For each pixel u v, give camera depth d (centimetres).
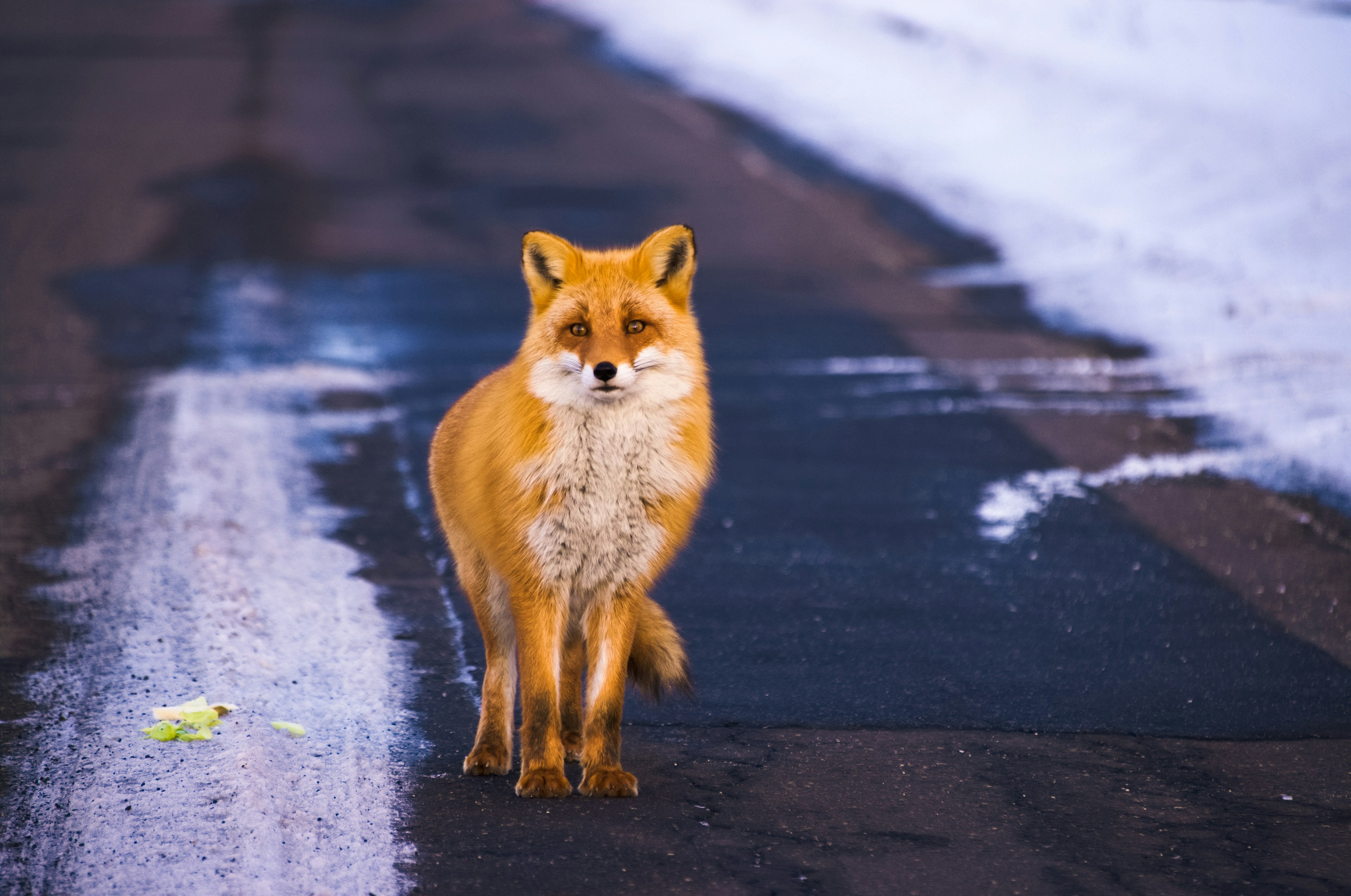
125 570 1455
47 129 4275
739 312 2708
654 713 1210
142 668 1228
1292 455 1927
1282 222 3103
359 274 2912
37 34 6100
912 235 3369
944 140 4275
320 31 6359
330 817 990
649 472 1051
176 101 4750
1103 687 1277
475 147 4162
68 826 955
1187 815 1029
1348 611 1458
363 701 1206
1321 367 2275
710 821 1001
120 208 3375
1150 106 3994
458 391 2188
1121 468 1905
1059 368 2377
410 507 1716
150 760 1052
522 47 6009
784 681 1280
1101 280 2914
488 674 1120
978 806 1036
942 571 1566
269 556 1520
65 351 2308
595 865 928
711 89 5206
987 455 1958
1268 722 1207
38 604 1364
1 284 2700
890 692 1259
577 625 1124
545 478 1030
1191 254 2997
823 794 1051
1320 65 4238
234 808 972
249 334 2466
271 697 1194
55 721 1124
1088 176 3722
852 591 1508
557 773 1045
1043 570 1569
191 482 1738
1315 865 955
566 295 1056
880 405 2184
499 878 906
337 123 4453
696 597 1490
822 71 5272
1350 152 3353
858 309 2747
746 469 1903
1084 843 981
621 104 4881
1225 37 4706
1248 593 1506
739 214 3506
